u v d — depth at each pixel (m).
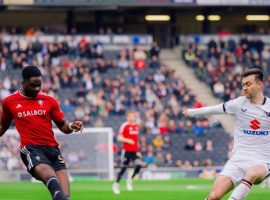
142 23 124.12
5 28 121.06
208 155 92.12
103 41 112.88
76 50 107.88
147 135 93.12
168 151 91.62
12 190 58.72
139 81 105.31
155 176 80.69
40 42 108.00
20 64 104.44
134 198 50.31
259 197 50.50
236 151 31.66
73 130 29.89
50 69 103.56
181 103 101.31
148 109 98.44
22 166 75.69
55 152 29.73
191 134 94.38
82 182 71.81
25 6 109.94
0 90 99.75
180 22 126.38
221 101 105.12
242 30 129.62
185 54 112.81
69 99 98.75
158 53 110.06
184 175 81.81
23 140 29.67
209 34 116.75
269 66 113.06
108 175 78.06
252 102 31.42
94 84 102.75
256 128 31.22
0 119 30.48
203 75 109.31
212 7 116.12
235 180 31.06
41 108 29.72
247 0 113.12
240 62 112.31
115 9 110.06
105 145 78.12
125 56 108.25
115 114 97.50
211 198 30.83
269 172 31.02
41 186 64.12
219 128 96.19
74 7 111.00
